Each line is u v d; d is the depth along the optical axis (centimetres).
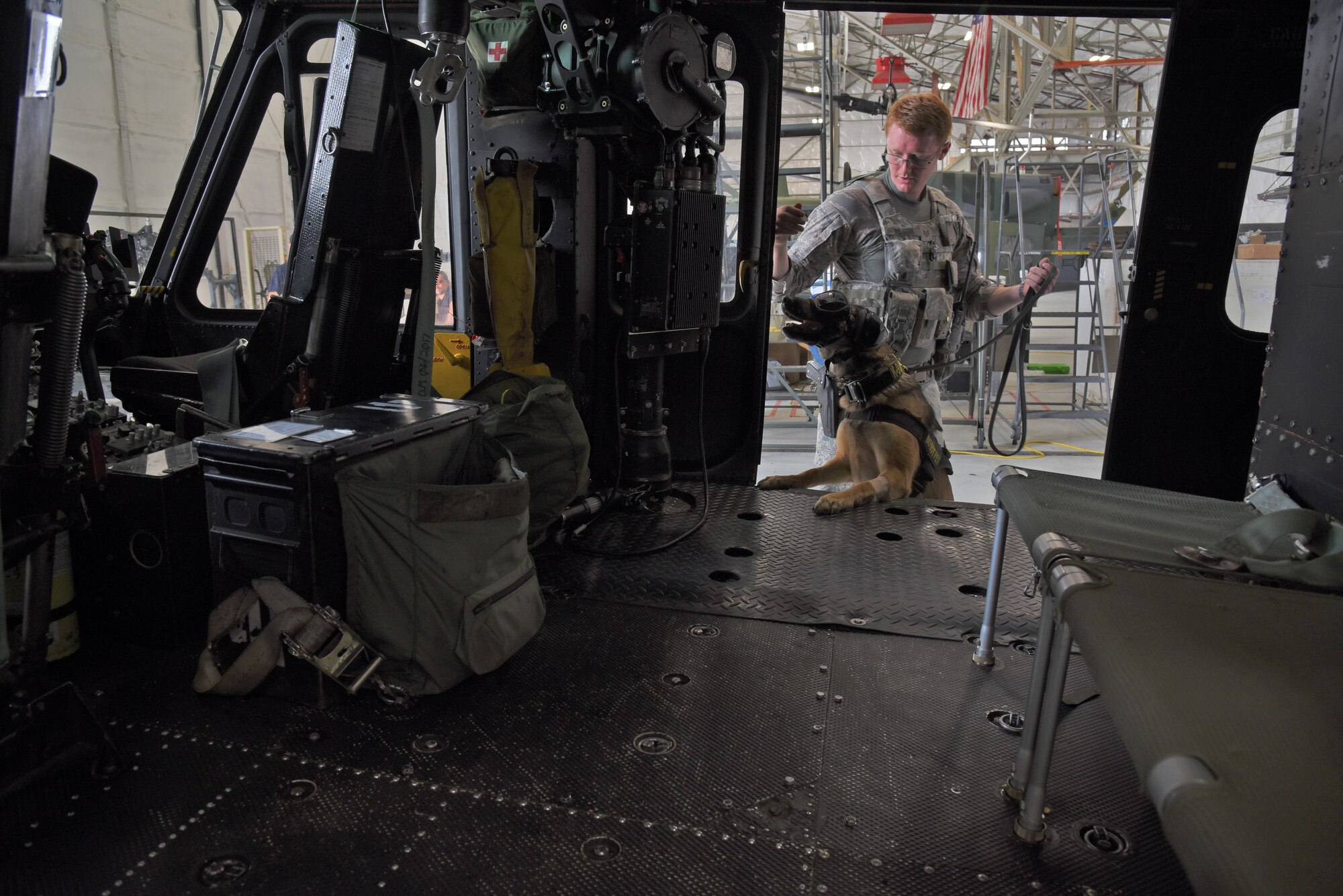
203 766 160
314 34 330
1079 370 1189
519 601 198
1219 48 311
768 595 244
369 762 163
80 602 202
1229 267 329
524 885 133
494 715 180
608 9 256
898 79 1043
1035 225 1070
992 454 879
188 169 341
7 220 121
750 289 348
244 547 179
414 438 197
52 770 149
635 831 146
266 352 250
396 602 178
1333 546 141
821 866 139
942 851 143
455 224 359
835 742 174
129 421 236
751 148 338
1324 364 192
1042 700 148
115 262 270
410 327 270
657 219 280
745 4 323
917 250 336
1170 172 324
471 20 285
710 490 346
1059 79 1761
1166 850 145
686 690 192
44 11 115
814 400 988
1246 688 98
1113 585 130
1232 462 344
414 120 247
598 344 337
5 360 131
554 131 299
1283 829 72
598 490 321
